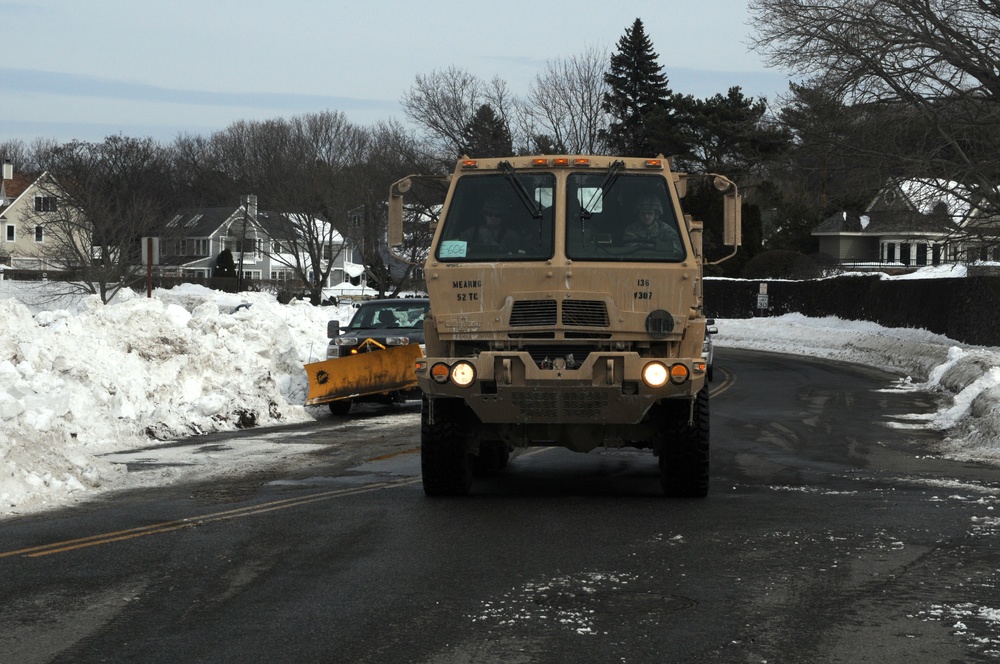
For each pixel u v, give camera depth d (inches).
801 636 306.8
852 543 431.2
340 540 438.0
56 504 524.7
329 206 3127.5
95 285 2898.6
